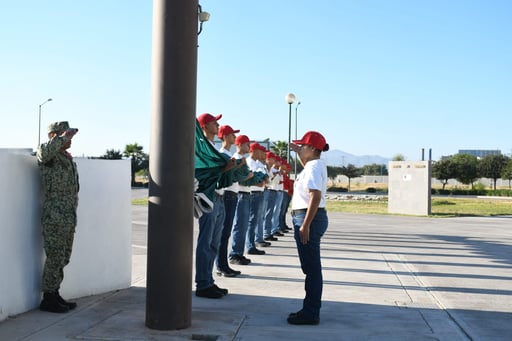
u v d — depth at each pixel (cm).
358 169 8294
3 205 512
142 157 6462
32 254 555
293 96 2308
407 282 767
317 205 513
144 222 1658
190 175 502
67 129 542
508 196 5347
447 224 1859
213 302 618
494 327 534
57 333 478
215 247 670
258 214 1011
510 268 905
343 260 965
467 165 7038
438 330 517
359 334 498
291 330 507
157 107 496
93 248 634
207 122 657
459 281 781
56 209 540
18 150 611
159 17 496
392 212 2431
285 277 779
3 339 458
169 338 470
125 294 644
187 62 496
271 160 1198
